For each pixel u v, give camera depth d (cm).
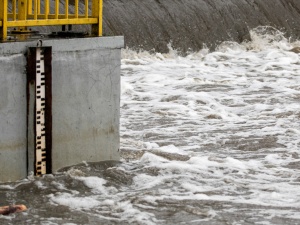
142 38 2972
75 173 1177
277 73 2630
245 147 1476
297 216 1050
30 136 1141
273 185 1196
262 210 1073
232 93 2194
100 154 1237
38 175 1159
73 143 1198
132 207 1069
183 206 1077
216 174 1248
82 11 2845
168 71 2658
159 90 2244
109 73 1223
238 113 1902
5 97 1112
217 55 3061
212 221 1025
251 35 3428
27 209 1049
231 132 1634
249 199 1120
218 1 3394
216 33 3275
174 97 2086
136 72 2617
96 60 1205
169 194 1132
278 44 3434
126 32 2938
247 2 3534
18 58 1117
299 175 1262
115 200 1098
